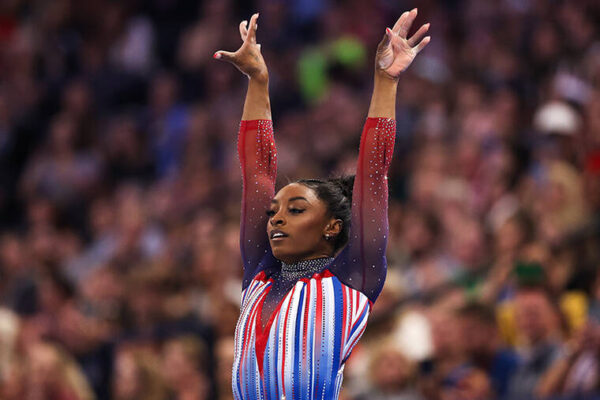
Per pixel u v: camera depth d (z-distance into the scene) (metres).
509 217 23.06
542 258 20.78
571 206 24.00
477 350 19.19
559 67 33.62
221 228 28.66
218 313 22.80
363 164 9.93
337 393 9.53
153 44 43.78
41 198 38.31
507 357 19.06
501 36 36.06
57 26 45.44
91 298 27.16
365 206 9.89
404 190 30.59
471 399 18.48
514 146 29.23
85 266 33.06
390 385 19.31
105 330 24.75
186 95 40.22
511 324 20.17
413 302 22.19
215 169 35.16
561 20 35.38
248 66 10.70
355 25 39.47
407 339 21.02
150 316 23.88
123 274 28.75
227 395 20.44
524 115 32.09
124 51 43.75
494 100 32.44
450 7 39.50
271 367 9.46
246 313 9.99
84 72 44.03
